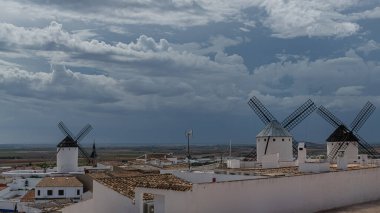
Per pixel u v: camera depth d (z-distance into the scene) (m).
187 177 42.44
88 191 67.75
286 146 57.97
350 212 37.72
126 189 37.16
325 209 38.84
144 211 34.53
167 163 106.56
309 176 37.97
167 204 31.86
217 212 31.97
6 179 86.12
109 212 36.88
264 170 44.75
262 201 34.56
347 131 62.56
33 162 178.12
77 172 84.31
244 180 33.69
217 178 40.72
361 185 42.31
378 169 44.16
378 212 37.81
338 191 40.16
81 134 102.38
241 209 33.31
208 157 168.38
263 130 59.31
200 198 31.20
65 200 65.31
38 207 60.09
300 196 37.09
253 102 70.06
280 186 35.81
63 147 86.25
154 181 38.88
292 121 70.12
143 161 116.88
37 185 68.06
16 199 71.56
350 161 56.84
